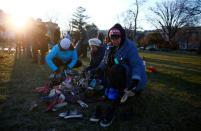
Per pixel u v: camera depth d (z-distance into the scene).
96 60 3.11
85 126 1.77
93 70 2.94
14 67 4.88
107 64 2.37
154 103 2.47
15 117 1.89
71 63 3.61
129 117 1.95
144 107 2.31
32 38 5.77
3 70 4.31
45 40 5.84
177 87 3.38
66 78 2.93
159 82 3.79
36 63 5.93
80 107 2.25
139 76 1.85
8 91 2.71
